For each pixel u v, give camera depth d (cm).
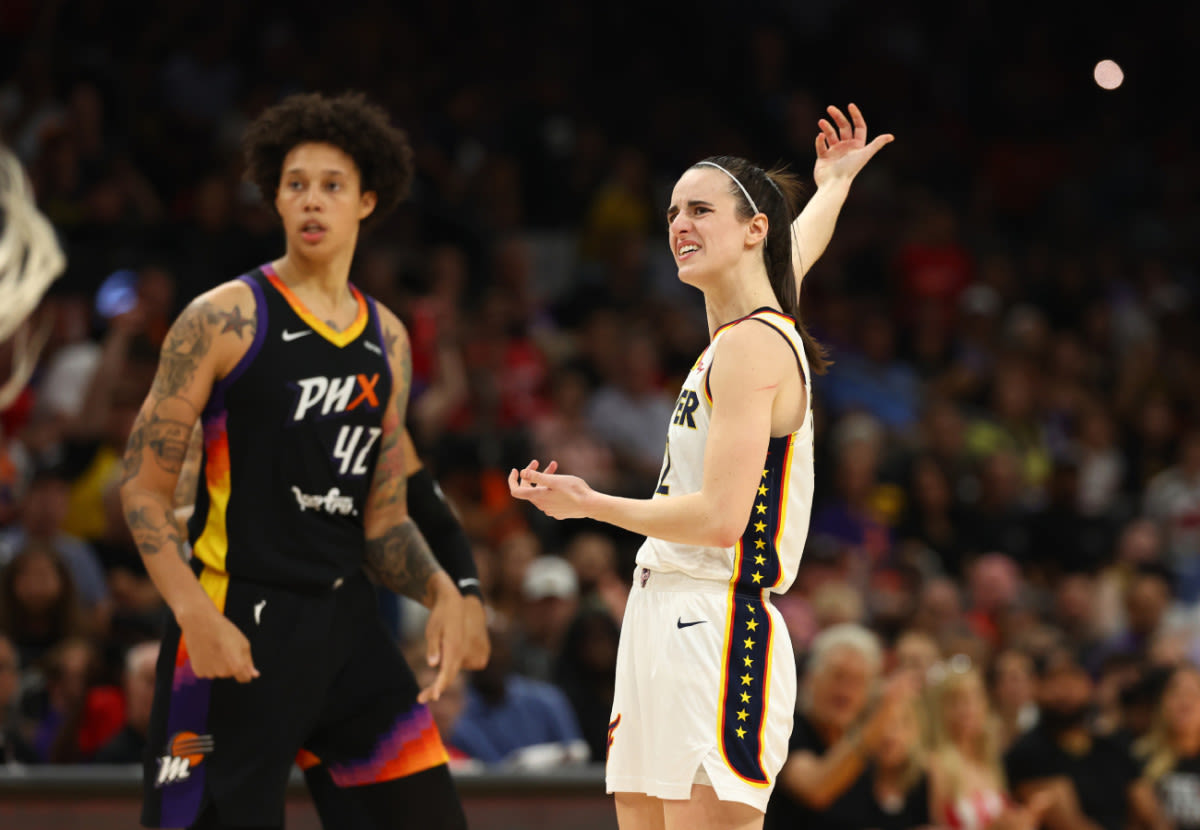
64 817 1630
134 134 3412
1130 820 2136
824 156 1293
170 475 1127
